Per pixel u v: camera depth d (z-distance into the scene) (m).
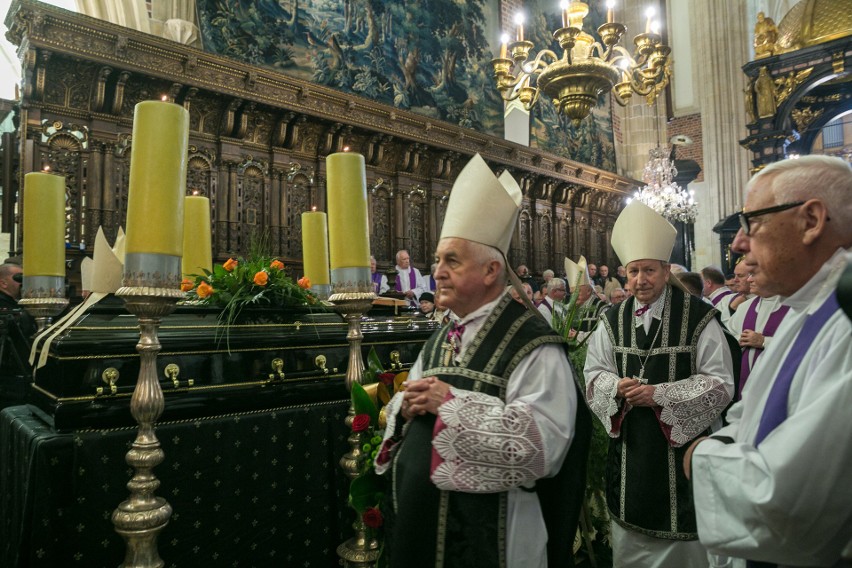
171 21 6.62
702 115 14.75
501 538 1.24
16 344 3.09
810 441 0.84
